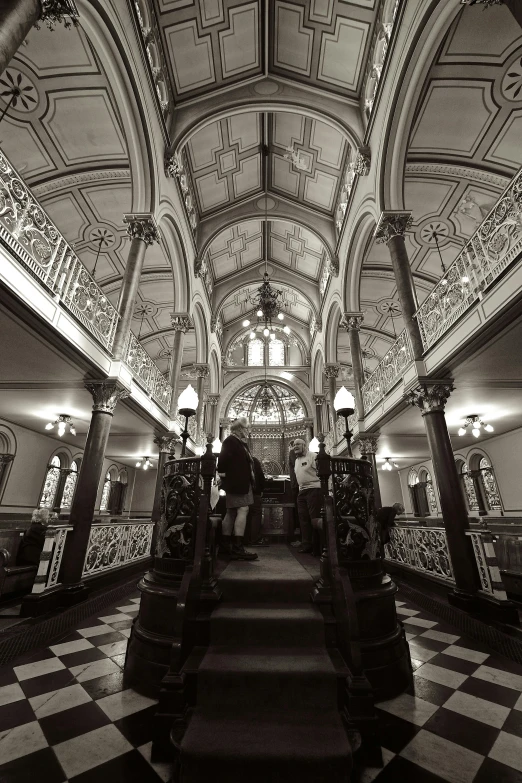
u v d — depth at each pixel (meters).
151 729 2.44
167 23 8.77
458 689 3.04
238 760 1.82
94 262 13.28
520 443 11.84
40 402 9.27
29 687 3.02
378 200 8.83
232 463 4.36
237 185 14.56
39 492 13.33
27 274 4.70
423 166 9.88
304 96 10.68
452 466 6.24
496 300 4.86
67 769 2.04
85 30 6.44
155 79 9.02
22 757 2.13
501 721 2.55
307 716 2.17
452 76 7.91
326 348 16.36
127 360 7.96
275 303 15.36
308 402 20.67
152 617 3.17
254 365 21.92
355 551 3.33
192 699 2.33
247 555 4.20
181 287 12.32
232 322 22.38
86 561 6.18
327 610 2.91
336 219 14.27
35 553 6.16
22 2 3.59
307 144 12.55
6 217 4.43
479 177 9.88
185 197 11.99
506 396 8.22
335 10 9.01
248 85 10.84
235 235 16.64
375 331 18.09
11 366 6.64
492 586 4.94
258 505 5.94
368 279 14.91
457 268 5.92
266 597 3.12
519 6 3.48
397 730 2.45
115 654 3.77
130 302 7.95
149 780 1.97
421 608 5.77
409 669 3.16
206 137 11.67
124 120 8.04
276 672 2.29
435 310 6.63
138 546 8.71
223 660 2.43
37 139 9.16
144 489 20.59
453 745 2.28
